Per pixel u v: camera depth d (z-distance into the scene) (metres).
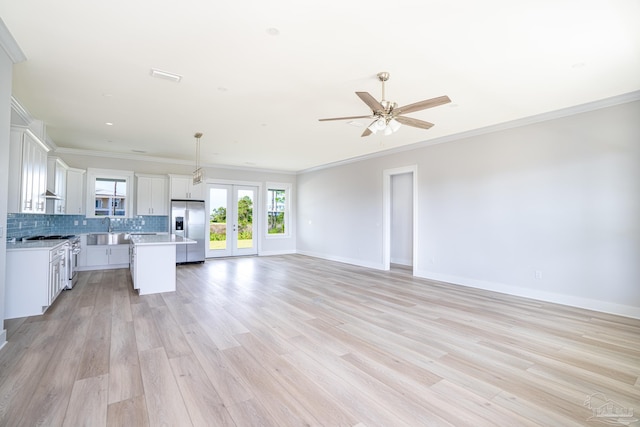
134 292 4.91
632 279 3.76
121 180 7.28
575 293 4.21
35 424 1.80
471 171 5.38
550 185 4.44
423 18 2.39
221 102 4.08
